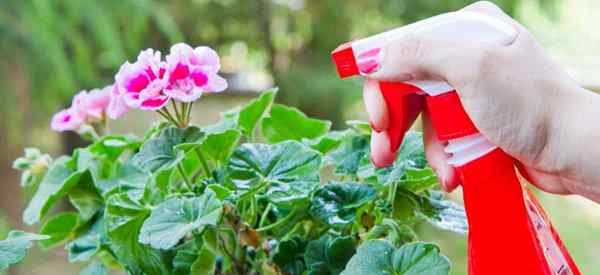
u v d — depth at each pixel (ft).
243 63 12.76
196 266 2.16
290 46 11.93
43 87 7.52
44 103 7.68
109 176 2.60
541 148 1.78
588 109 1.76
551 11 10.61
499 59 1.73
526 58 1.75
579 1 12.87
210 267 2.17
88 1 7.63
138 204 2.25
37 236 2.07
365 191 2.26
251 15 11.80
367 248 2.05
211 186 2.14
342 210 2.23
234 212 2.20
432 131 2.03
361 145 2.42
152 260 2.26
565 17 12.11
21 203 8.26
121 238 2.23
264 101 2.49
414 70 1.80
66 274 7.81
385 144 2.01
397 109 1.94
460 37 1.76
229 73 12.63
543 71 1.76
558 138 1.77
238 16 11.75
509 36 1.76
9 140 7.67
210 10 11.55
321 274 2.19
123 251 2.24
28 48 7.31
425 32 1.78
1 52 7.26
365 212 2.32
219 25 11.93
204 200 2.08
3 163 8.05
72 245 2.45
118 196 2.27
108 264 2.51
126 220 2.21
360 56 1.84
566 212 12.25
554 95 1.76
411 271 2.01
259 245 2.26
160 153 2.16
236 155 2.26
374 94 1.96
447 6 10.71
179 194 2.30
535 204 1.98
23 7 7.28
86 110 2.66
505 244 1.82
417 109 2.02
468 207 1.85
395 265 2.02
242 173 2.23
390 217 2.32
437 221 2.28
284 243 2.26
